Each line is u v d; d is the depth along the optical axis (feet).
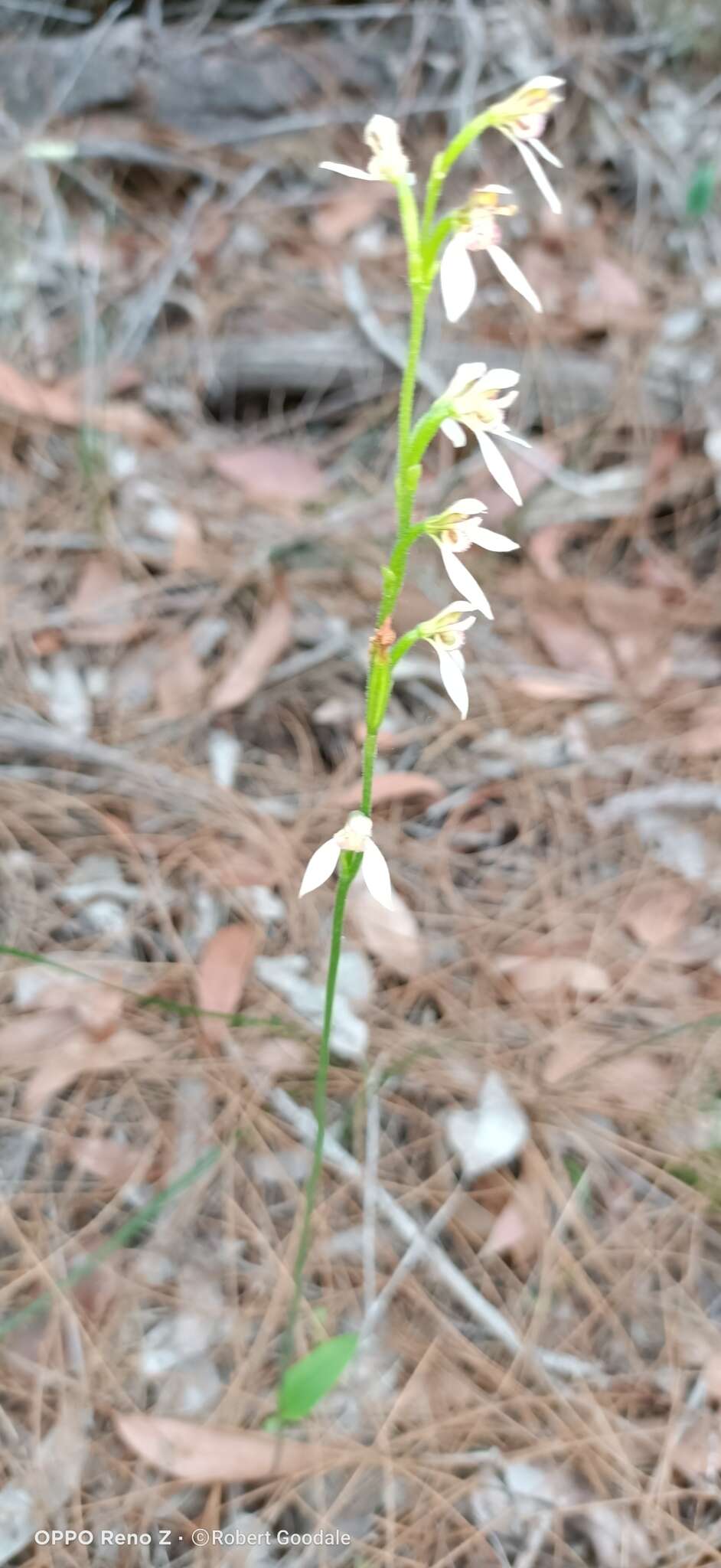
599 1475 1.06
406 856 1.42
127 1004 1.26
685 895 1.42
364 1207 1.18
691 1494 1.06
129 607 1.58
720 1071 1.28
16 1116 1.19
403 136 2.05
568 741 1.56
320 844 1.41
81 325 1.79
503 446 1.79
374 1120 1.22
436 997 1.32
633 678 1.63
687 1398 1.11
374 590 1.65
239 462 1.74
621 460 1.84
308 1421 1.07
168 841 1.38
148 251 1.89
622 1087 1.27
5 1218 1.13
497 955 1.36
